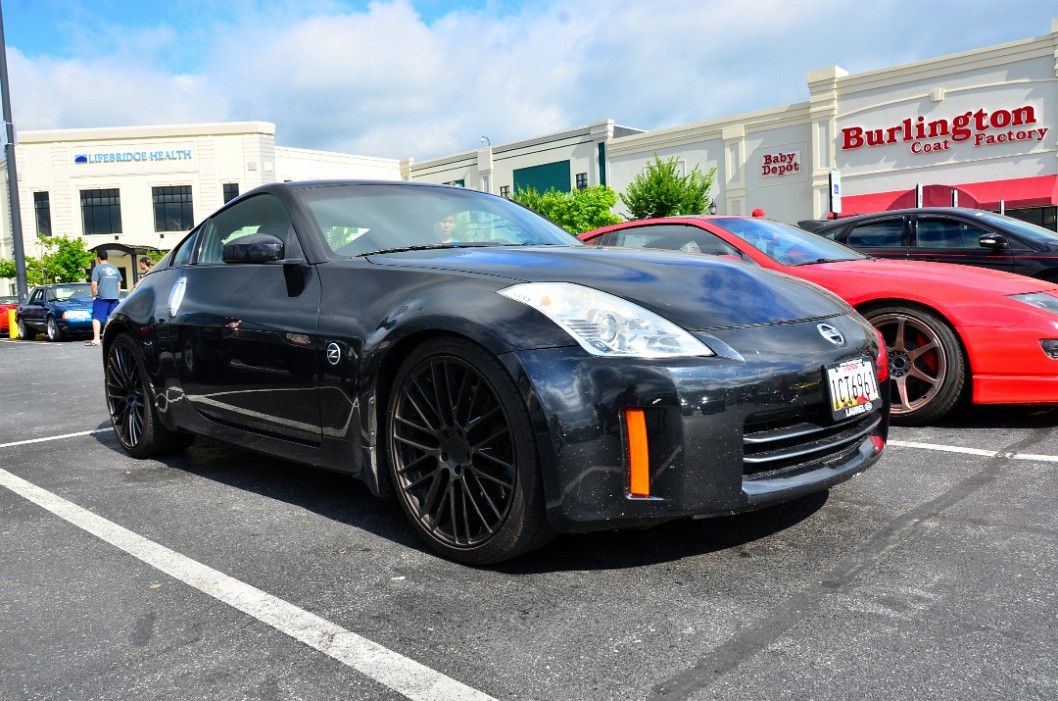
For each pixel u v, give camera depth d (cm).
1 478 322
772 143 2709
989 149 2200
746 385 194
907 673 149
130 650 168
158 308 329
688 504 189
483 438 209
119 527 252
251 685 152
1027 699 139
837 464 217
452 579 203
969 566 200
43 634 177
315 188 296
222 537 240
